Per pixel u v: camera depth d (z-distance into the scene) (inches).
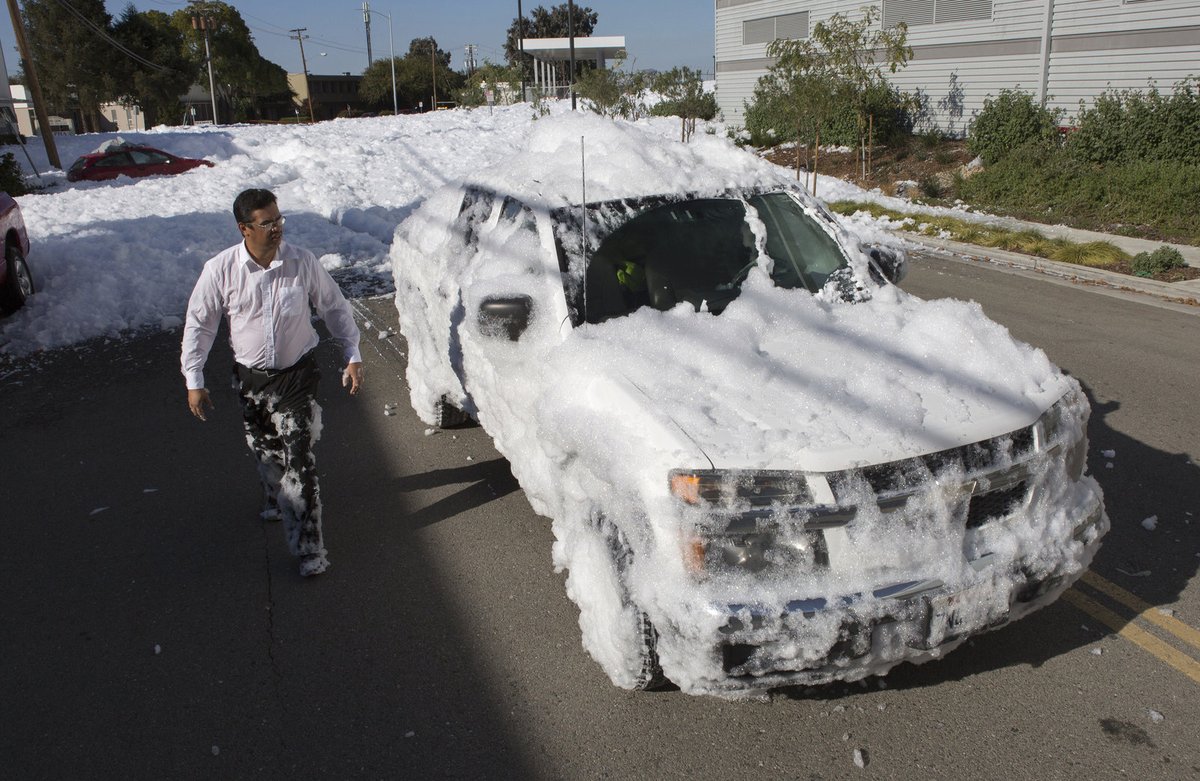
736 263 162.1
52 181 928.9
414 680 135.9
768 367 131.0
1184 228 509.7
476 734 123.9
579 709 128.1
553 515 147.9
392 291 398.0
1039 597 123.0
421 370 228.4
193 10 2780.5
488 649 142.9
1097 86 756.6
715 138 198.7
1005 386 129.4
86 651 145.9
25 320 347.3
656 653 120.2
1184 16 686.5
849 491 110.0
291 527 163.9
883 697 128.8
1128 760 115.2
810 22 1047.0
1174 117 607.5
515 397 152.0
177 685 136.6
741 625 106.4
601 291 154.6
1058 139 717.3
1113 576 157.9
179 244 467.2
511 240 171.8
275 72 3174.2
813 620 107.1
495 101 1921.8
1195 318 343.9
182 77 2486.5
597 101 1155.3
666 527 110.4
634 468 115.7
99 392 277.0
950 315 147.9
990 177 664.4
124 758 121.7
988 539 118.6
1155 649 137.4
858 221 586.6
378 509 193.5
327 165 842.8
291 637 147.9
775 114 773.3
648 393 125.2
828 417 118.6
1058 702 126.4
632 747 120.2
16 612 157.8
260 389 158.1
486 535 180.4
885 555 110.8
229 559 173.9
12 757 122.6
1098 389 259.3
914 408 120.5
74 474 216.2
